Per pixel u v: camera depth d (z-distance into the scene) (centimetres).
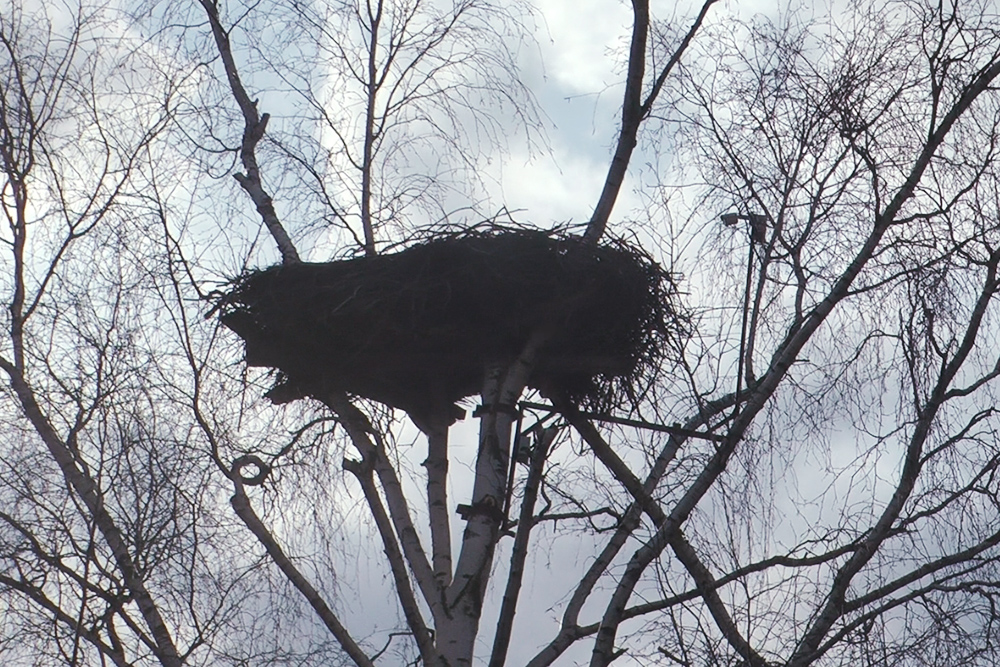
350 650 1055
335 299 1148
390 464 1127
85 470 1130
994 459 1121
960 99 1120
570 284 1151
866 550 1080
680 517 1042
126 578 1088
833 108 1147
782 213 1147
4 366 1160
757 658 1028
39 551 1098
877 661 1036
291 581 1074
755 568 1095
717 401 1149
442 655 1030
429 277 1147
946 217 1117
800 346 1082
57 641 1082
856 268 1100
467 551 1067
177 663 1063
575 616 1082
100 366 1151
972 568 1091
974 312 1101
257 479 1131
